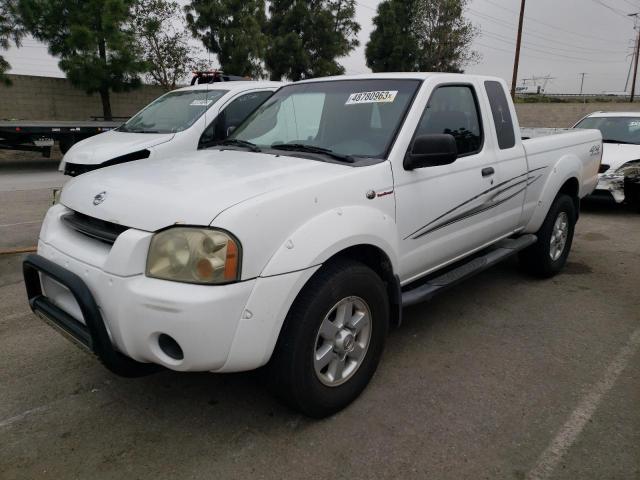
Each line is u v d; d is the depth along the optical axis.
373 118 3.51
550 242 5.11
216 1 20.72
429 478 2.47
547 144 4.93
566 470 2.52
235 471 2.51
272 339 2.49
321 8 27.39
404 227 3.27
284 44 25.72
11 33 16.23
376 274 3.02
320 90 3.96
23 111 19.39
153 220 2.43
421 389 3.22
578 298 4.77
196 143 7.24
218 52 21.62
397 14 31.05
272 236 2.47
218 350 2.35
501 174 4.18
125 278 2.40
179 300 2.28
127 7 17.44
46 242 2.96
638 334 4.02
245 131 4.09
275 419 2.91
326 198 2.75
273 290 2.44
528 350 3.75
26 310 4.35
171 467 2.53
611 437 2.76
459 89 3.94
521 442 2.72
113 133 7.87
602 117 9.95
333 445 2.70
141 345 2.42
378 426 2.85
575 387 3.25
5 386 3.21
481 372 3.43
